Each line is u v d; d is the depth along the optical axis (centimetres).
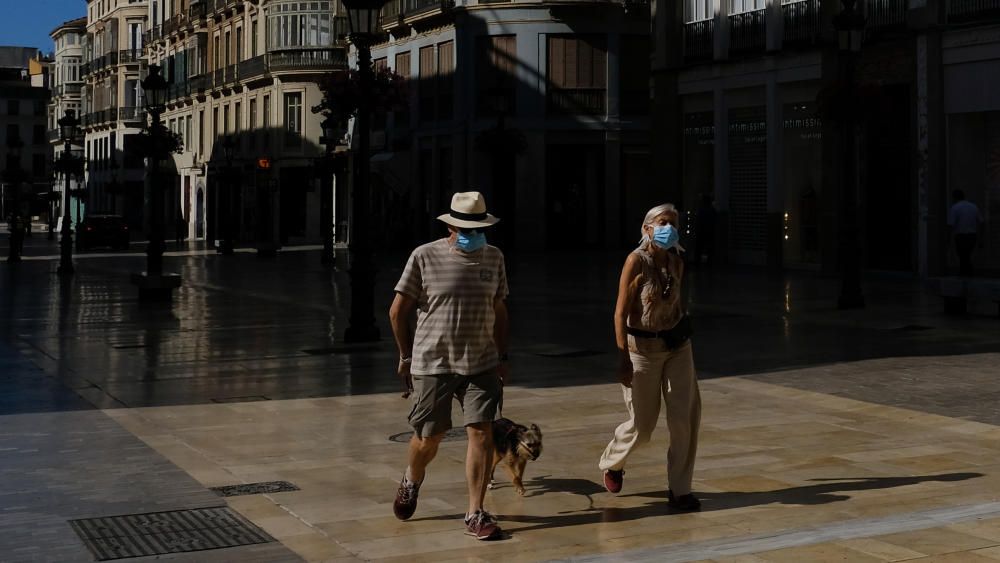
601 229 4503
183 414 1047
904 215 2792
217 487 758
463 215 639
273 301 2333
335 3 5972
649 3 4478
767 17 3147
